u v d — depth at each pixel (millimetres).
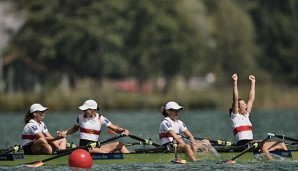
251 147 85250
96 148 85938
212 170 78500
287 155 87562
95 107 86250
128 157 85625
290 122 179375
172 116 86938
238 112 89188
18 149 83375
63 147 87438
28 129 84688
